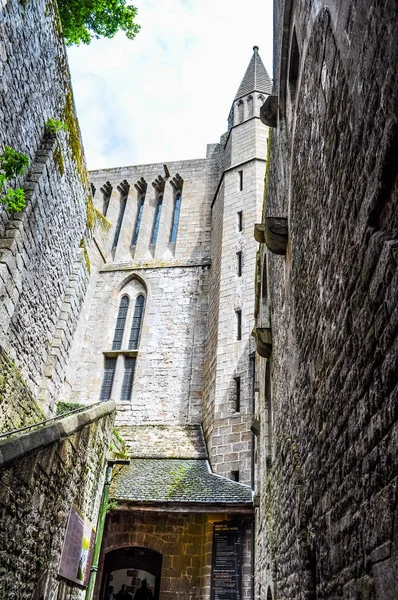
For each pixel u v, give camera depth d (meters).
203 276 21.64
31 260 9.45
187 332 20.20
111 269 22.92
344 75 3.09
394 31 2.16
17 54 8.43
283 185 7.04
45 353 10.66
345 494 3.19
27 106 9.08
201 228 23.44
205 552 12.38
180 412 18.09
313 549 4.30
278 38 7.26
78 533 8.17
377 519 2.52
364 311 2.76
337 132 3.34
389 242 2.32
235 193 20.53
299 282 5.27
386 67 2.28
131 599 14.78
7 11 7.88
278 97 7.15
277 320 8.09
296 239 5.53
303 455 4.86
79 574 8.32
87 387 19.75
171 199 25.00
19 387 8.47
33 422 9.01
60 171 10.70
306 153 4.73
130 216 25.06
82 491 8.41
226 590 11.43
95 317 21.55
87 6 13.18
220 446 14.60
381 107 2.37
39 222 9.72
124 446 15.85
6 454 5.04
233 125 22.97
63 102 11.07
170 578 12.38
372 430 2.63
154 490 12.84
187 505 11.97
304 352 4.89
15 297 8.77
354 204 2.94
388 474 2.37
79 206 12.73
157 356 19.81
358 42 2.72
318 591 4.04
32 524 6.00
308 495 4.55
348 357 3.13
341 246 3.29
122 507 12.13
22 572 5.74
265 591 8.85
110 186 26.50
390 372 2.34
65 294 11.88
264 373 10.38
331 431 3.61
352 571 3.00
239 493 12.47
